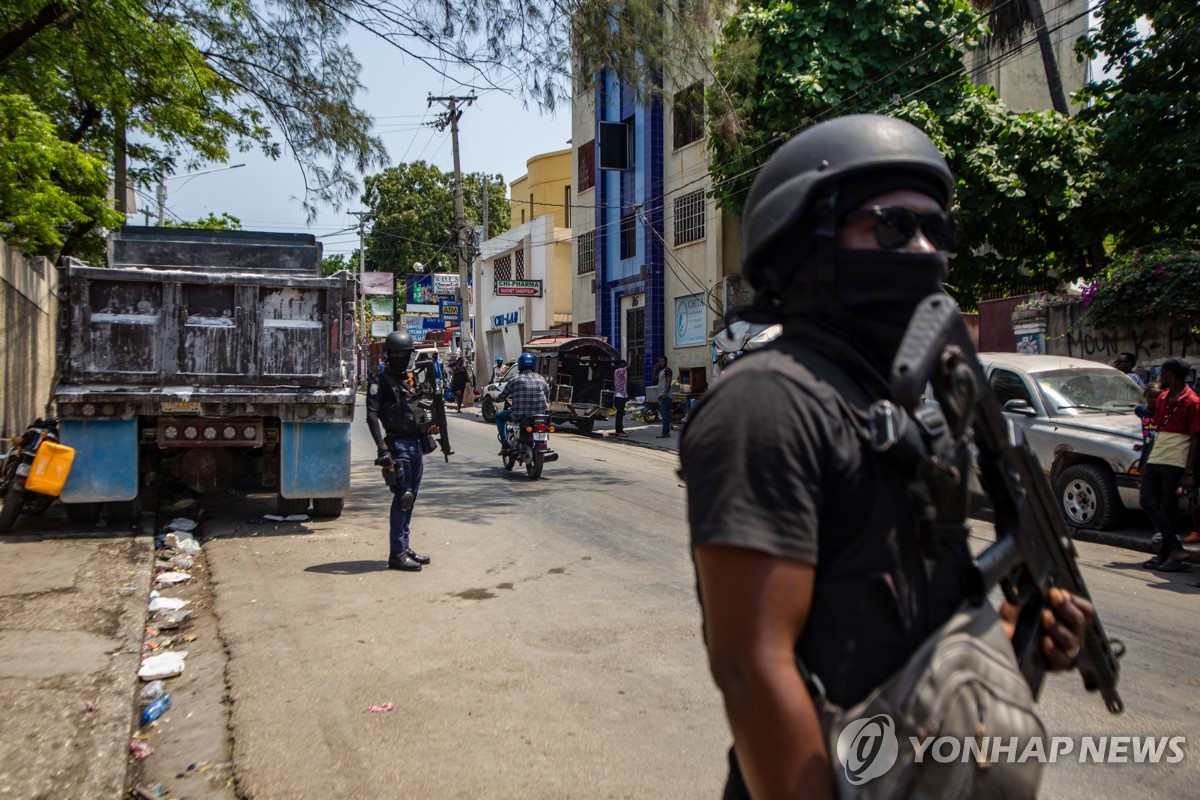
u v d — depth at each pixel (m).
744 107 13.42
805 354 1.35
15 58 12.16
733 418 1.25
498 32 9.65
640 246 25.55
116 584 6.36
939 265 1.41
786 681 1.16
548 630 5.61
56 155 12.13
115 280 8.24
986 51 16.05
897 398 1.20
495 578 6.95
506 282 33.00
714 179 16.89
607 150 25.77
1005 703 1.24
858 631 1.26
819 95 15.05
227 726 4.18
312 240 10.26
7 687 4.36
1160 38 13.30
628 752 3.88
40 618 5.50
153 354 8.36
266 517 9.15
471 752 3.88
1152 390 7.69
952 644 1.23
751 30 15.29
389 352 7.26
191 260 9.59
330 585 6.70
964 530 1.31
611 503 10.53
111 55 11.35
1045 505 1.54
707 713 4.31
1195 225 13.57
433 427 7.57
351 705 4.40
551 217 34.00
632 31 10.49
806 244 1.42
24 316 13.28
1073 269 15.74
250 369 8.58
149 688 4.58
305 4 9.72
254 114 12.30
